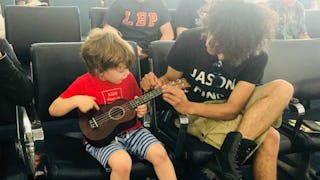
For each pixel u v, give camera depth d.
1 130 1.74
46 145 1.66
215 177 1.58
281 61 2.09
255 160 1.72
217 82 1.74
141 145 1.55
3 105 1.64
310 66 2.13
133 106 1.60
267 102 1.66
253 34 1.53
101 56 1.51
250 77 1.68
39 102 1.68
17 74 1.54
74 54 1.73
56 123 2.23
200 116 1.68
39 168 1.55
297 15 3.13
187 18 3.07
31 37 2.64
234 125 1.70
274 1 3.13
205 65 1.73
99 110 1.58
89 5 4.68
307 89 2.14
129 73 1.70
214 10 1.57
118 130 1.56
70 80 1.72
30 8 2.63
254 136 1.62
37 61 1.67
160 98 1.82
